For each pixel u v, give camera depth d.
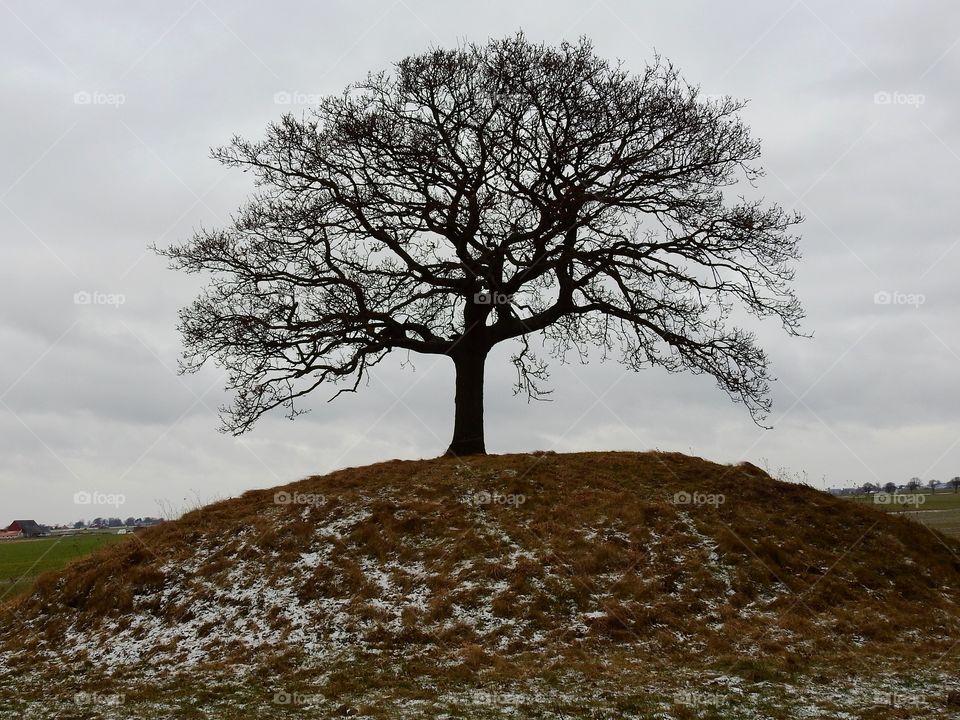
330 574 19.28
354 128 24.98
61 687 15.33
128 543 22.06
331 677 14.91
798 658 15.38
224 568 20.00
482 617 17.48
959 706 12.35
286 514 22.47
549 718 12.19
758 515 22.14
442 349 26.42
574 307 26.80
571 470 24.42
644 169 25.89
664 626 17.11
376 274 25.62
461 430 26.44
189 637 17.58
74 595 19.92
